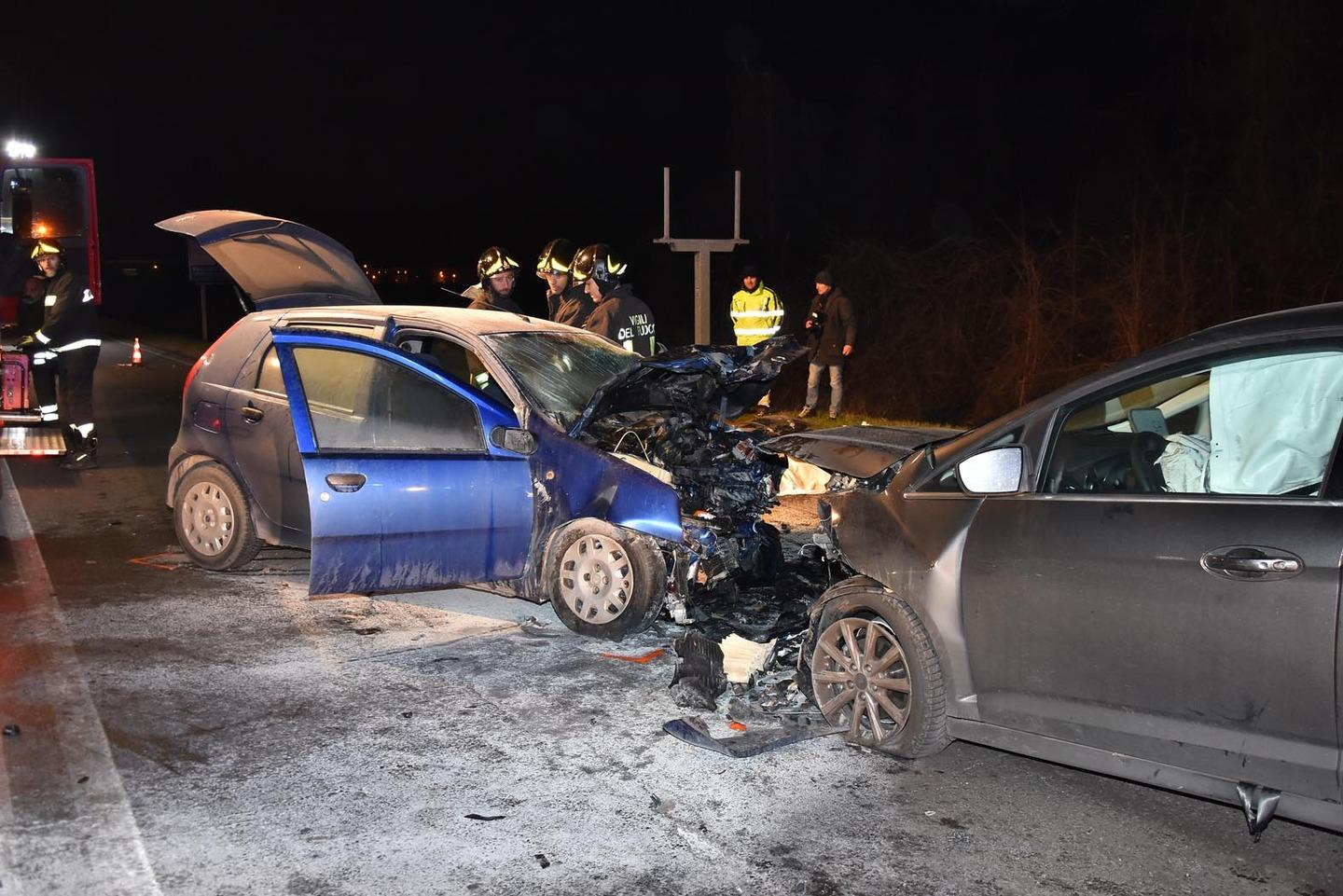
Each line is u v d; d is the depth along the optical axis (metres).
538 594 6.15
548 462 6.08
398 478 5.80
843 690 4.64
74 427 10.76
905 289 16.95
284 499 6.73
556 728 4.78
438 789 4.19
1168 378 3.88
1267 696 3.44
